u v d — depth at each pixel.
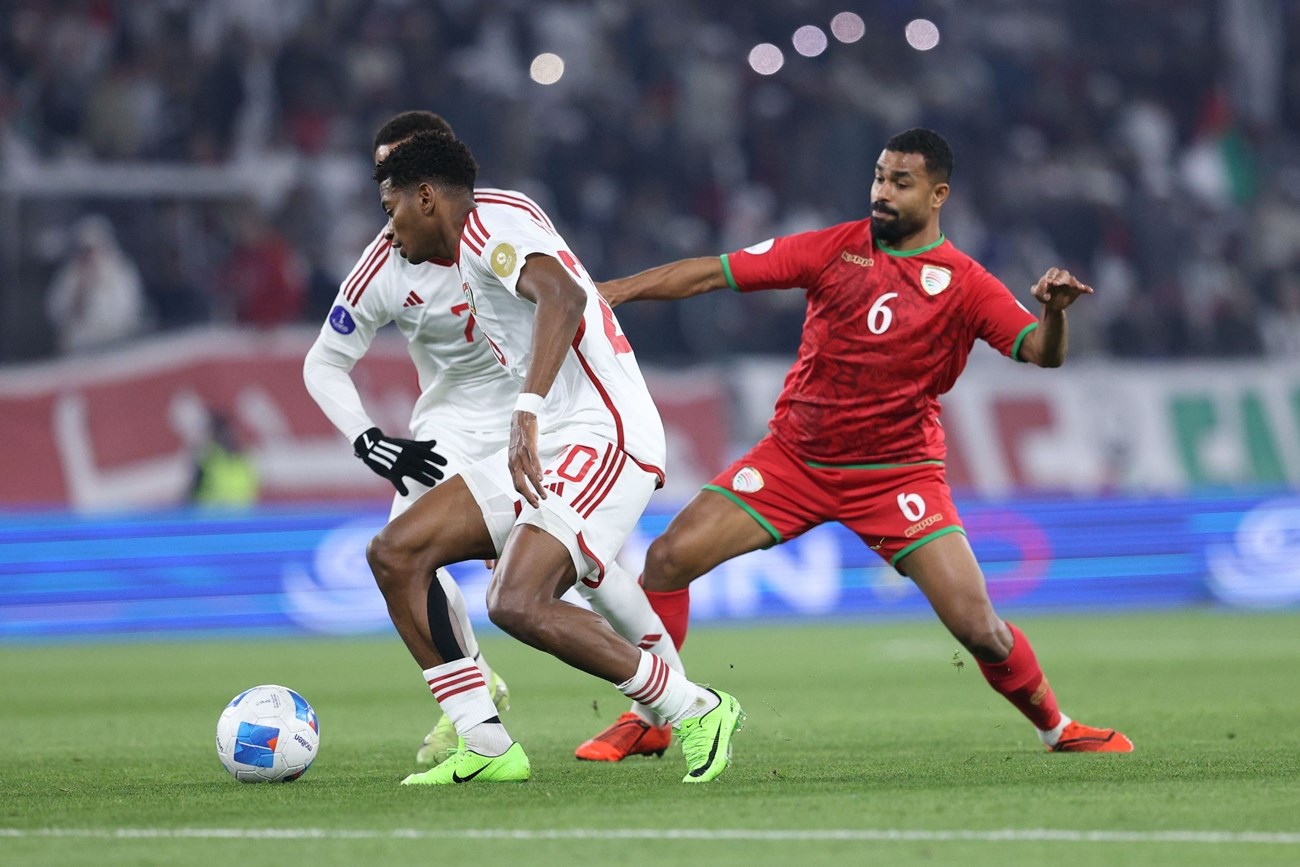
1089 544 60.34
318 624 53.62
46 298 56.06
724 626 54.81
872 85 73.38
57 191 57.28
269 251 58.16
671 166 68.50
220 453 54.00
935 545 21.88
